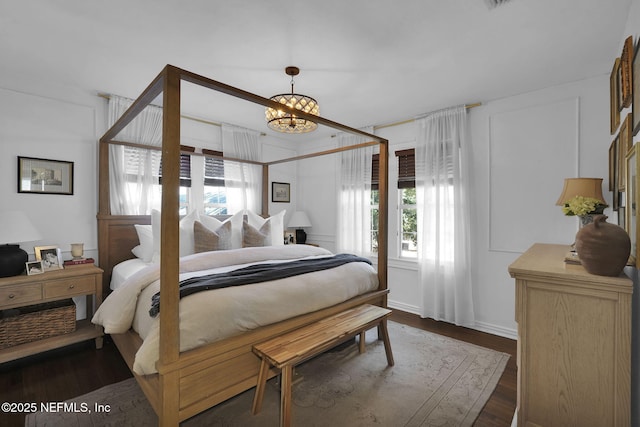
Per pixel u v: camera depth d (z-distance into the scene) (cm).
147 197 334
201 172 395
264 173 453
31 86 276
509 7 179
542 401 144
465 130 336
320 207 494
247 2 175
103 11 183
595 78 273
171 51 229
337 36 208
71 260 274
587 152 276
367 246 424
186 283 191
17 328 237
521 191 311
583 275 132
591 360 134
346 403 199
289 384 168
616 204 225
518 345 152
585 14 185
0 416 182
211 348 165
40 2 175
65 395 203
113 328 196
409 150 389
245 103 338
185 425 177
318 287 233
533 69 258
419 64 248
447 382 224
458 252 336
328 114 374
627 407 126
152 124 339
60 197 291
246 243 349
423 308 364
